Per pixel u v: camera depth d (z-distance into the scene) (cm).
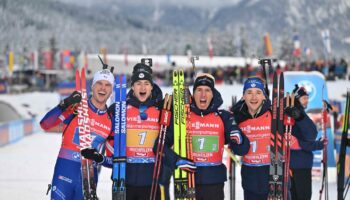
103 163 779
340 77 5647
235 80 6022
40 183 1523
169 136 773
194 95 781
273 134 775
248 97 799
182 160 730
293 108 769
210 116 779
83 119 750
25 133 3594
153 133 779
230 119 785
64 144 773
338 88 5028
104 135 781
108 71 788
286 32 14050
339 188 815
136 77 781
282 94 784
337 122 2284
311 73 1703
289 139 795
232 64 8288
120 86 789
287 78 1711
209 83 771
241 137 762
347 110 817
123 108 775
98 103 783
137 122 779
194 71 889
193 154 769
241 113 830
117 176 747
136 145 774
